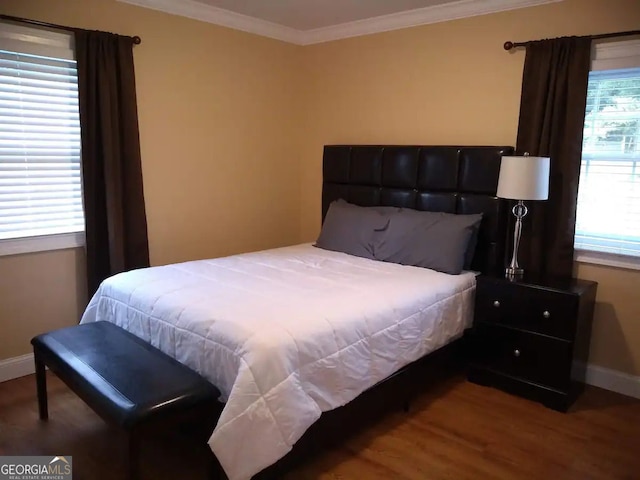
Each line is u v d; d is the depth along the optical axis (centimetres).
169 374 192
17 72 280
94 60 299
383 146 377
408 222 330
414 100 374
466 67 343
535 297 276
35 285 303
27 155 291
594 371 306
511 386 291
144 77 336
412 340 252
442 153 342
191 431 213
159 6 336
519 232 298
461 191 337
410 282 274
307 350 196
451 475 213
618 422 261
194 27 359
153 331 230
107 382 186
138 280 262
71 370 201
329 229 371
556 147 296
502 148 316
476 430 250
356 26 396
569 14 295
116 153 314
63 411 259
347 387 214
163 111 350
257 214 427
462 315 295
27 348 304
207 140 380
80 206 316
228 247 408
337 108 426
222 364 194
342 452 229
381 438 241
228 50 384
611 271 296
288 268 300
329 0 339
